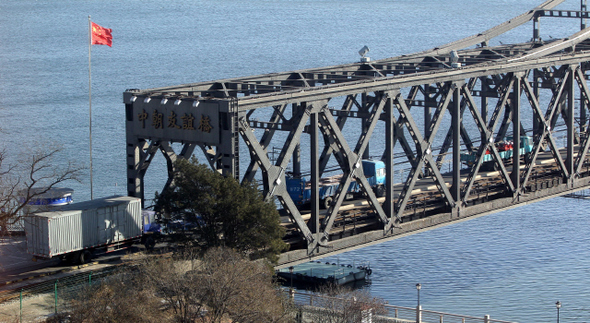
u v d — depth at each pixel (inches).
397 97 2849.4
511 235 4325.8
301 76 3100.4
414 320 2898.6
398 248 4148.6
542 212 4803.2
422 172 3661.4
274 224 2330.2
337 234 2746.1
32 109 7495.1
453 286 3558.1
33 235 2397.9
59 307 2137.1
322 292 3085.6
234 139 2393.0
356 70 3307.1
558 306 2787.9
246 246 2351.1
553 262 3858.3
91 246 2468.0
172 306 2123.5
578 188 3681.1
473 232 4421.8
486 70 3154.5
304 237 2605.8
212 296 2087.8
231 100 2372.0
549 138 3503.9
